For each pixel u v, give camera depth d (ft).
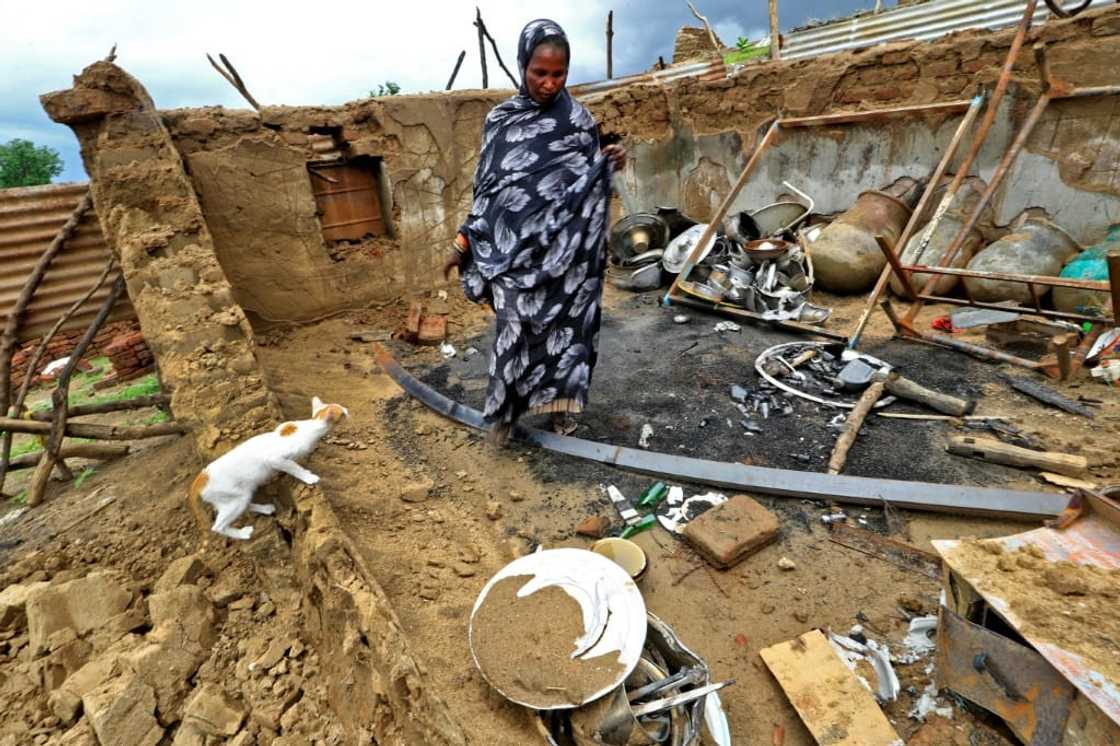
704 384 14.76
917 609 7.89
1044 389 12.55
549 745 6.02
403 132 20.80
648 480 11.25
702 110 26.18
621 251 25.94
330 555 7.91
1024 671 5.54
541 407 12.02
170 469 12.58
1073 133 16.61
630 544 9.16
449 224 22.72
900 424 12.10
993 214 18.80
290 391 15.58
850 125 21.45
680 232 26.25
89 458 13.80
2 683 7.95
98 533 10.95
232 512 8.63
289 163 18.94
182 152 17.10
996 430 11.41
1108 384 12.38
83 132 14.84
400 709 6.23
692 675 6.54
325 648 7.74
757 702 7.04
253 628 8.50
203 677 7.85
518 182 10.97
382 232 22.43
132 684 7.47
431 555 9.43
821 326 17.79
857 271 19.65
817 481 10.31
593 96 29.32
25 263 15.25
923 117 19.56
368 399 15.51
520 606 7.30
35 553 10.60
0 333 14.89
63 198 15.47
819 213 23.36
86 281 15.87
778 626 7.97
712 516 9.51
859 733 6.31
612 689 6.23
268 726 7.18
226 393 10.53
